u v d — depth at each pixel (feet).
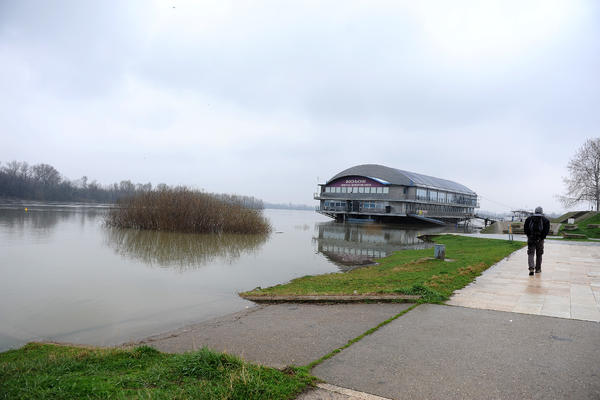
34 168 472.85
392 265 58.75
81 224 144.15
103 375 15.55
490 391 14.15
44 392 13.50
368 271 53.67
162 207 126.93
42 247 79.77
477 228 243.40
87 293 42.37
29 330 30.04
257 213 146.10
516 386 14.53
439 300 28.12
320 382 14.93
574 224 131.75
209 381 14.40
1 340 27.81
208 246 91.81
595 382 14.84
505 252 57.88
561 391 14.11
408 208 236.63
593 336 20.27
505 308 26.11
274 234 136.77
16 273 52.95
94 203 513.86
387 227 204.54
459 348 18.67
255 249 89.30
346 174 265.34
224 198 155.22
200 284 47.88
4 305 37.14
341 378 15.35
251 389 13.50
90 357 18.29
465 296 29.63
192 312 34.47
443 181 317.01
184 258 71.46
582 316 24.07
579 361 16.89
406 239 128.47
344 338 21.07
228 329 24.98
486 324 22.58
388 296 29.58
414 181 240.53
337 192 256.73
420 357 17.56
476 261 47.93
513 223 128.47
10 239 91.35
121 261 65.87
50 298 40.06
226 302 37.76
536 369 16.07
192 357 16.02
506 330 21.40
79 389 13.78
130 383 14.34
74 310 35.55
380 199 233.14
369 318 24.90
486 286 33.32
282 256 78.02
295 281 48.88
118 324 31.30
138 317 33.24
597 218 136.56
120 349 19.66
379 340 20.03
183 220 125.18
